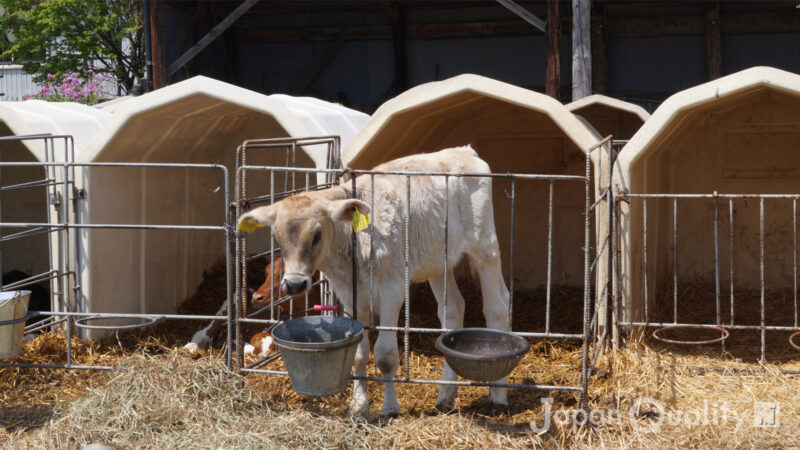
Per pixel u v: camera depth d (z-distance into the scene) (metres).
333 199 4.66
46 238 8.83
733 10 13.94
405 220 4.93
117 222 6.94
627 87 14.44
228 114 7.39
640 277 6.55
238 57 16.12
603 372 5.57
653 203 7.26
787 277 8.38
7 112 6.67
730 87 5.59
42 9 14.88
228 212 5.09
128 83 15.95
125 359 5.47
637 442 4.48
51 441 4.48
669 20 14.08
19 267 8.91
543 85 14.72
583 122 6.66
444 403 5.16
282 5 15.45
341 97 15.52
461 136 8.85
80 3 14.80
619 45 14.39
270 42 15.90
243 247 5.07
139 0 16.02
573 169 8.73
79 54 16.08
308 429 4.53
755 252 8.45
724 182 8.47
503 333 4.54
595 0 13.89
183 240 8.02
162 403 4.76
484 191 5.34
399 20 15.02
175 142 7.48
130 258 7.16
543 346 6.64
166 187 7.68
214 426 4.59
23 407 5.24
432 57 15.21
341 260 4.79
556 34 10.02
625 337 5.96
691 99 5.70
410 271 5.05
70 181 6.61
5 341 4.90
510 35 14.77
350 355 4.35
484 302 5.46
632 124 9.62
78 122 7.31
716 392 5.27
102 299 6.79
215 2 15.22
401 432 4.55
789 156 8.27
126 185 7.05
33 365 5.54
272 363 5.95
